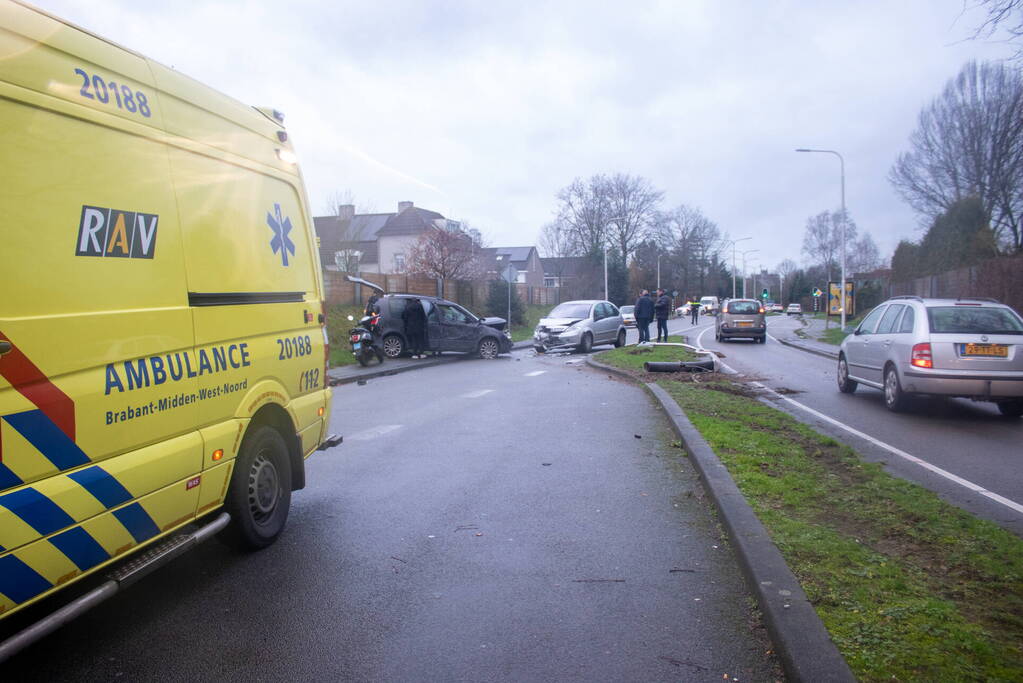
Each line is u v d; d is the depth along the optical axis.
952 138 34.12
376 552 5.02
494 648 3.64
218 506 4.48
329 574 4.63
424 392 13.77
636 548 5.04
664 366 15.94
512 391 13.68
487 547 5.09
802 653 3.22
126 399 3.61
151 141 3.92
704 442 7.75
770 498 5.69
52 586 3.20
